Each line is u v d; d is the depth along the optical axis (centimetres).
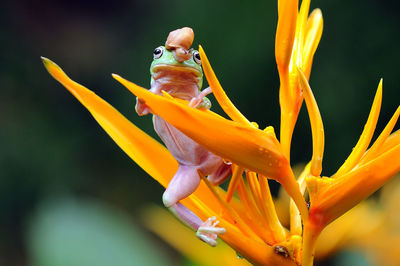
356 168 55
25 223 289
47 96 328
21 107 320
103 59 351
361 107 250
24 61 339
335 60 258
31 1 358
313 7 265
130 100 307
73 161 306
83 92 59
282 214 69
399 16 257
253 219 57
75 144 310
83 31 359
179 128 54
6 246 286
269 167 55
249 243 56
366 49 256
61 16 360
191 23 283
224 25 274
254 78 263
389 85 250
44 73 337
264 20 269
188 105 55
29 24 354
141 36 331
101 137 311
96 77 345
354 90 252
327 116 251
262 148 55
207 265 70
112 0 362
